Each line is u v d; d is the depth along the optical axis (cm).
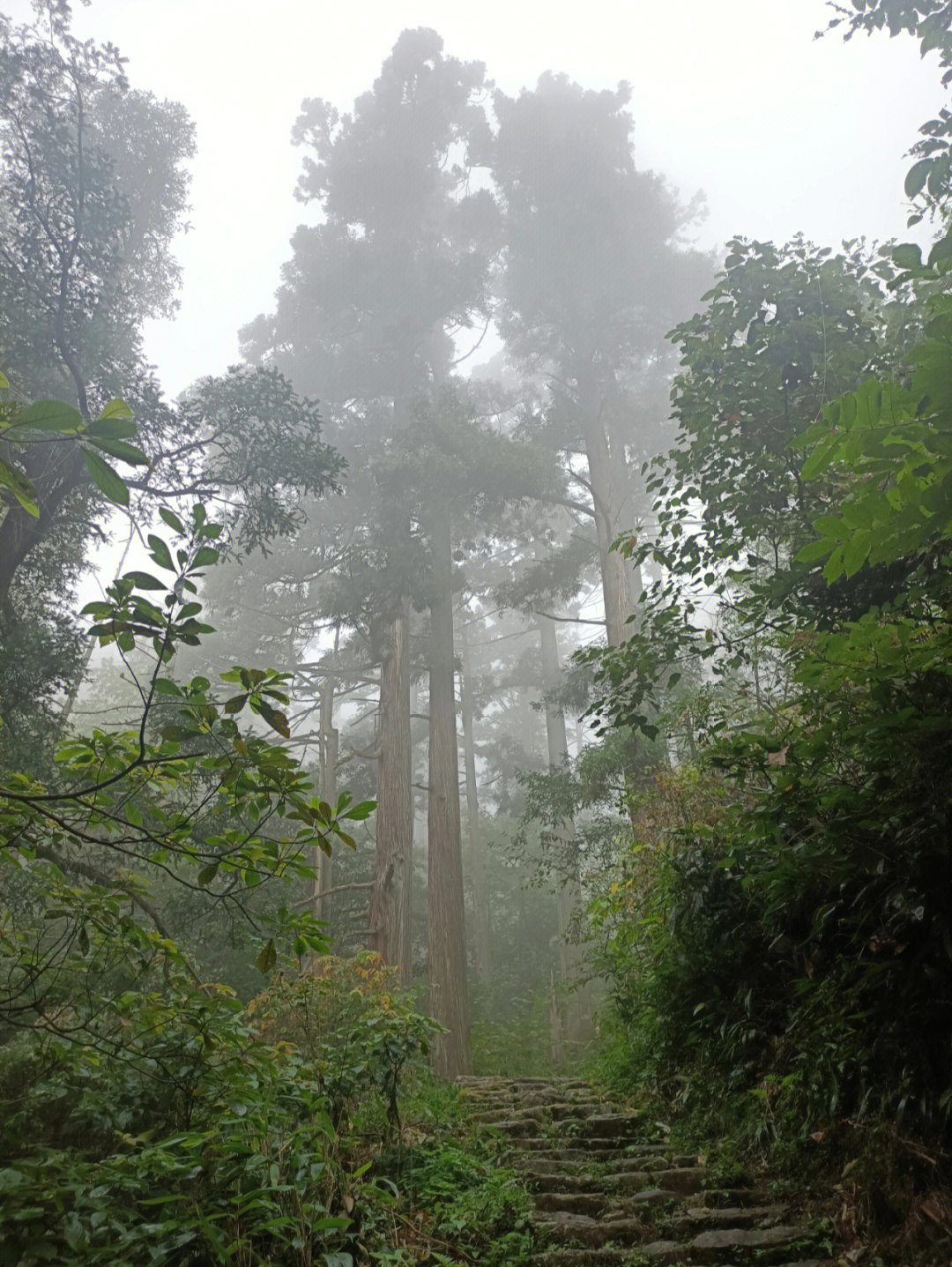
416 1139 462
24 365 971
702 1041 523
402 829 1609
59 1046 340
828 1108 376
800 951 439
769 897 444
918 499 201
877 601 496
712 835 544
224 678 282
